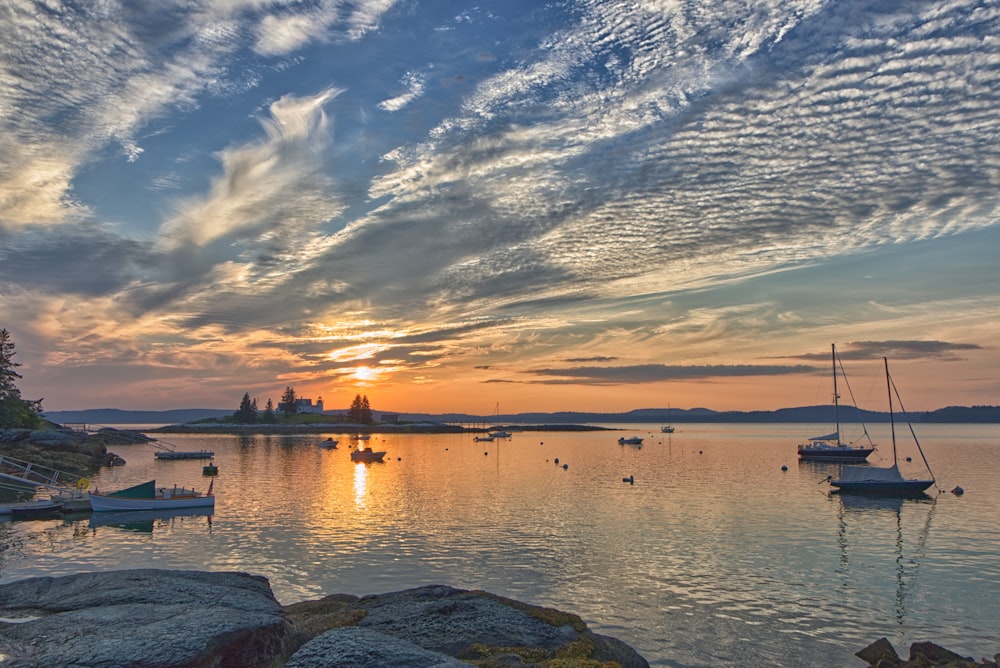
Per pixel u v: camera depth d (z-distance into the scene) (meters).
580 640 16.52
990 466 101.19
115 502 49.22
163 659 11.13
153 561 33.22
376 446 176.50
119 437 152.50
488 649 15.52
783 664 20.70
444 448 165.88
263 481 75.69
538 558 33.84
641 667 17.19
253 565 32.31
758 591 28.44
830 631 23.73
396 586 28.61
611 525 44.12
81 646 11.52
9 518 46.44
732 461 114.69
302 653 11.07
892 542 39.59
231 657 11.98
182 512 49.62
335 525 43.75
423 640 16.12
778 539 39.81
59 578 18.55
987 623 24.95
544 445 183.38
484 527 43.06
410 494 62.47
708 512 50.84
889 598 27.78
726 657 21.17
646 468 97.81
